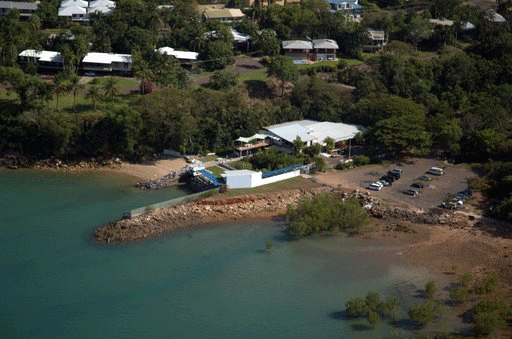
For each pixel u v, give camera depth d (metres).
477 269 128.50
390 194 161.50
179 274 124.56
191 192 162.50
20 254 129.50
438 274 126.62
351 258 132.38
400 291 119.88
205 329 107.56
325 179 170.00
